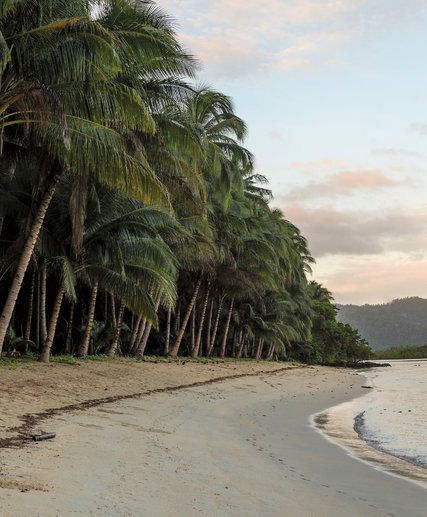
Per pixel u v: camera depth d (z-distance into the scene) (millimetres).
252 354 60719
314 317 80812
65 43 13469
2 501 5578
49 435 9250
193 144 19062
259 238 42562
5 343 22625
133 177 14961
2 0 12180
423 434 16031
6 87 13656
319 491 8219
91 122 14391
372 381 44250
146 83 18812
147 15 16250
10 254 20141
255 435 13484
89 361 22922
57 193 21094
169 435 11562
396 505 7789
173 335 40844
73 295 19266
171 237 27047
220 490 7434
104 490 6578
